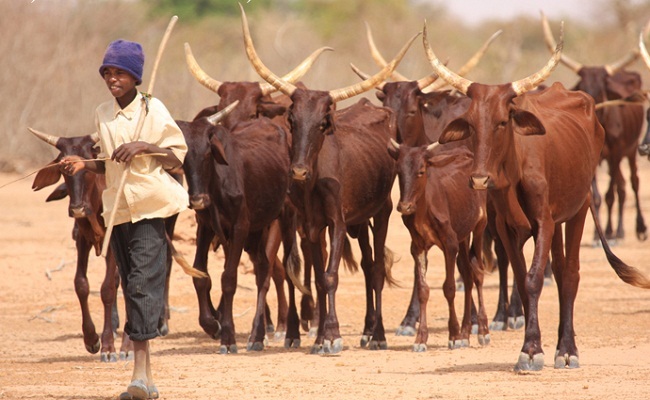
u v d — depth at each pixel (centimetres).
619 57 9375
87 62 6481
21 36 6359
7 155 6272
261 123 2456
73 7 6800
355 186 2284
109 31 6931
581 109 2075
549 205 1891
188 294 2917
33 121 6312
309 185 2170
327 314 2177
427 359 2056
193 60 2650
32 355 2156
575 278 1948
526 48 11775
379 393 1658
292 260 2323
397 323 2609
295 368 1948
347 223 2330
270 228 2364
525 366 1841
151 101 1558
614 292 2986
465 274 2289
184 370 1920
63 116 6338
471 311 2509
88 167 1578
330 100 2161
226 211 2200
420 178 2133
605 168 6881
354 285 3166
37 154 6312
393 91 2627
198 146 2114
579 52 9738
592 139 2073
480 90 1792
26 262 3266
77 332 2469
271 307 2828
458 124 1802
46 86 6344
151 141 1547
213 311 2366
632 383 1725
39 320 2619
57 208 4862
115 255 1588
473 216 2297
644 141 3378
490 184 1761
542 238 1838
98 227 2075
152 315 1536
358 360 2056
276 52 8044
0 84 6309
